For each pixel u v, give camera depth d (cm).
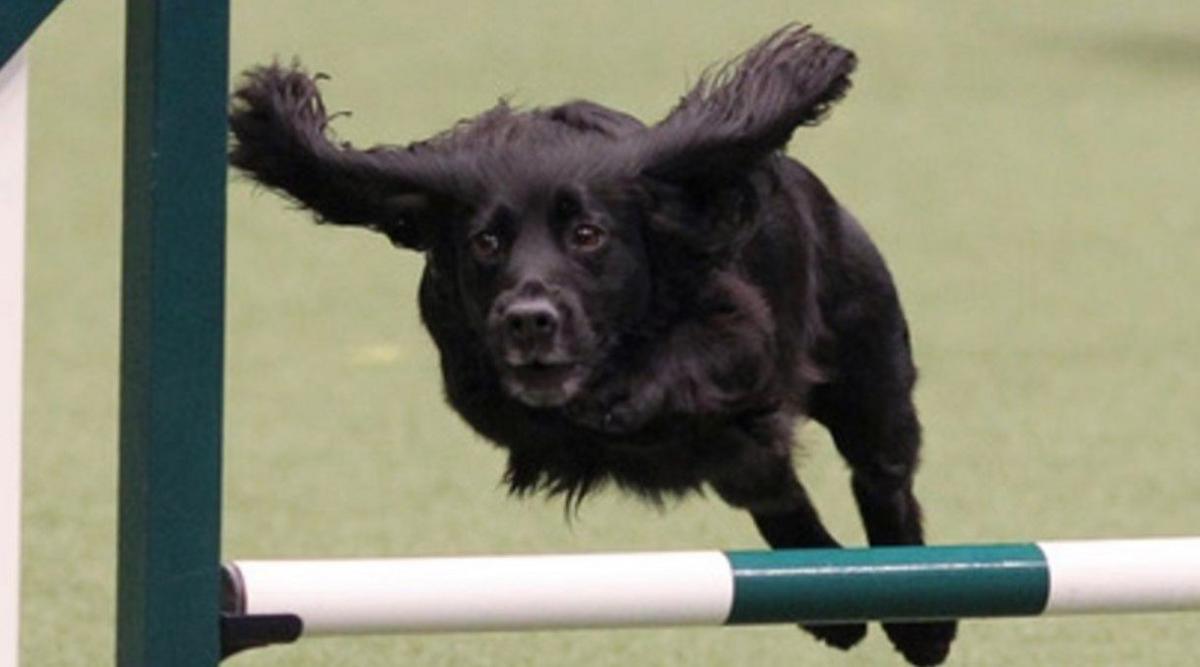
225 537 1182
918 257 1858
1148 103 2584
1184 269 1834
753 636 1053
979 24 3119
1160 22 3180
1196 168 2234
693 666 1009
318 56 2766
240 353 1567
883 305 917
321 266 1820
